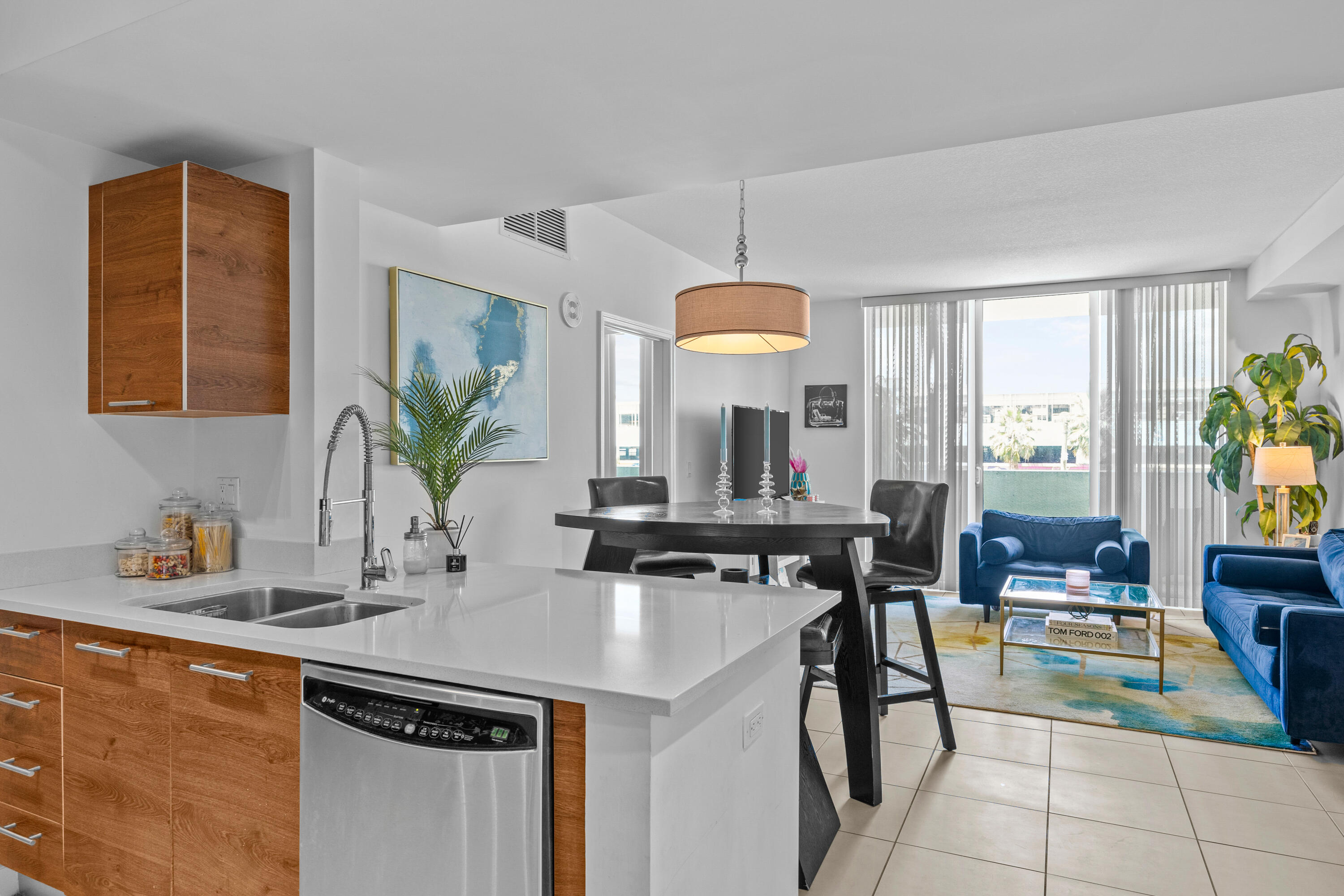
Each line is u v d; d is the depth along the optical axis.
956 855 2.40
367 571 2.16
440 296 3.28
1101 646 4.14
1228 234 5.14
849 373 7.50
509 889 1.31
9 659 2.03
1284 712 3.16
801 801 2.34
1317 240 4.45
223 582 2.20
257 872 1.62
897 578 3.15
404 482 3.12
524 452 3.80
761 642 1.53
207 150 2.34
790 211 4.62
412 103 2.05
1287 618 3.14
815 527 2.59
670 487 5.30
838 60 1.83
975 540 5.74
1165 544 6.34
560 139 2.31
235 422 2.47
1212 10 1.61
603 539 3.07
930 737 3.38
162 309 2.09
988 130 2.25
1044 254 5.65
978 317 7.04
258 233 2.27
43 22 1.80
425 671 1.39
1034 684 4.13
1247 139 3.57
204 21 1.64
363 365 2.94
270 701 1.60
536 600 1.96
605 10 1.61
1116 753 3.19
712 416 6.04
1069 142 3.61
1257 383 5.59
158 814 1.76
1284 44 1.75
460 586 2.18
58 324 2.19
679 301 3.32
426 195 2.84
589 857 1.26
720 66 1.86
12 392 2.09
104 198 2.21
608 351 5.57
